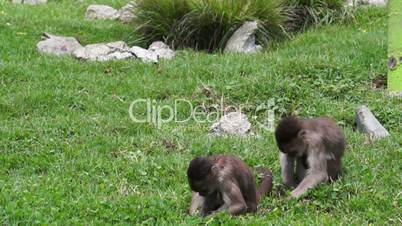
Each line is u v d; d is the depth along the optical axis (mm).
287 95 17594
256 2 23328
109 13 27781
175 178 13141
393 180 12523
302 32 24062
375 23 24219
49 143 14812
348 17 24656
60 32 24281
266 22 23406
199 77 19172
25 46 21859
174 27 23297
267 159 13766
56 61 20266
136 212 11562
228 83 18344
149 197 12164
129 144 14820
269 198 12055
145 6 23891
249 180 11562
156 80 19016
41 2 29844
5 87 18188
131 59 20969
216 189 11242
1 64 19453
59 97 17531
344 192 12008
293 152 11977
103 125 15898
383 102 17062
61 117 16328
